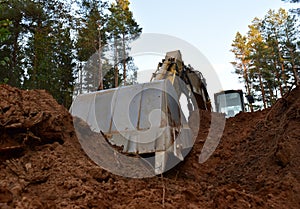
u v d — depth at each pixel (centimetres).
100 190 380
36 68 1964
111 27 2058
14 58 1948
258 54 3219
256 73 3316
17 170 377
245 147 747
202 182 567
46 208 302
